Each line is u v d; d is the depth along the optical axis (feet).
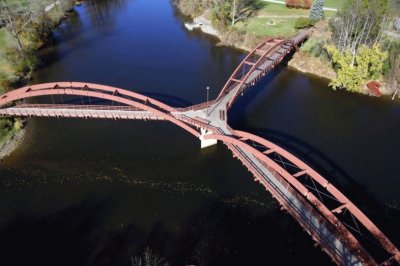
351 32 248.93
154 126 214.28
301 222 140.56
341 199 143.95
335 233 135.64
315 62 274.57
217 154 192.34
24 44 304.50
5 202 167.73
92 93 198.39
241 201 166.50
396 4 253.24
